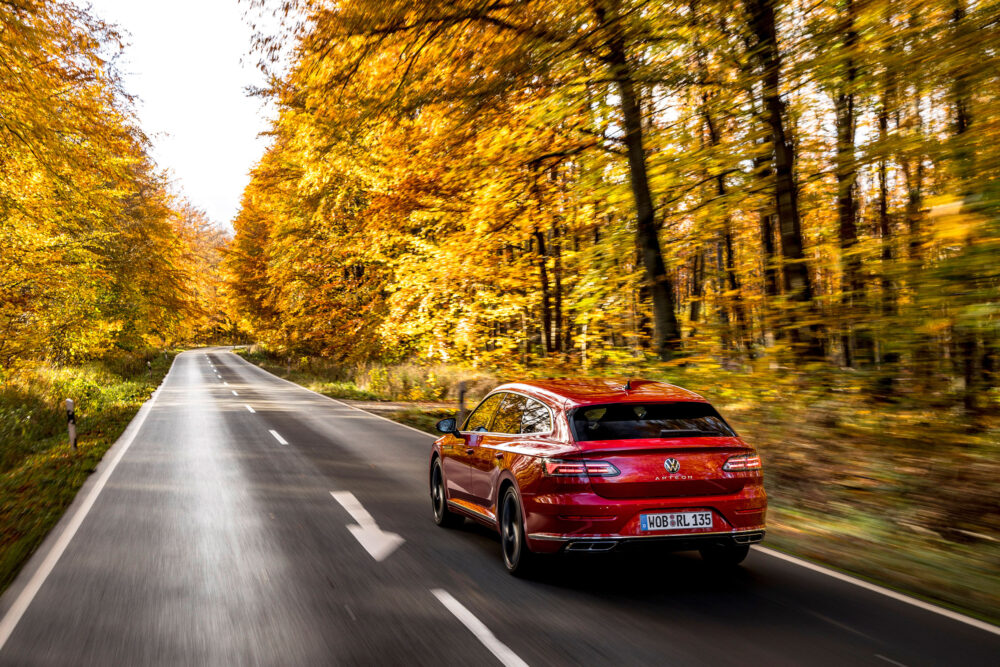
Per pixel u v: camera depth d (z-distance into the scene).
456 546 6.38
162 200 34.53
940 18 8.69
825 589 5.11
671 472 5.02
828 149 15.75
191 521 7.33
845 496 7.82
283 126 23.09
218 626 4.35
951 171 7.62
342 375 35.34
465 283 19.03
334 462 11.41
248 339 105.75
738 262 24.38
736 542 5.14
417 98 11.48
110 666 3.77
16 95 14.09
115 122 16.42
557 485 5.02
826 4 10.68
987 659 3.81
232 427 16.28
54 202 17.36
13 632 4.30
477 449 6.48
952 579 5.38
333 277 31.69
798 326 10.36
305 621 4.43
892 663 3.76
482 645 4.02
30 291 22.98
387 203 16.97
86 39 14.07
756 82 11.45
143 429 15.89
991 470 7.14
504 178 15.36
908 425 8.29
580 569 5.65
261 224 47.28
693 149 14.38
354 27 10.39
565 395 5.65
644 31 10.74
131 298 32.44
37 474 10.36
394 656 3.87
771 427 9.79
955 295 7.54
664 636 4.15
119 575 5.46
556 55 10.64
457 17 10.38
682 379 11.69
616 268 15.99
